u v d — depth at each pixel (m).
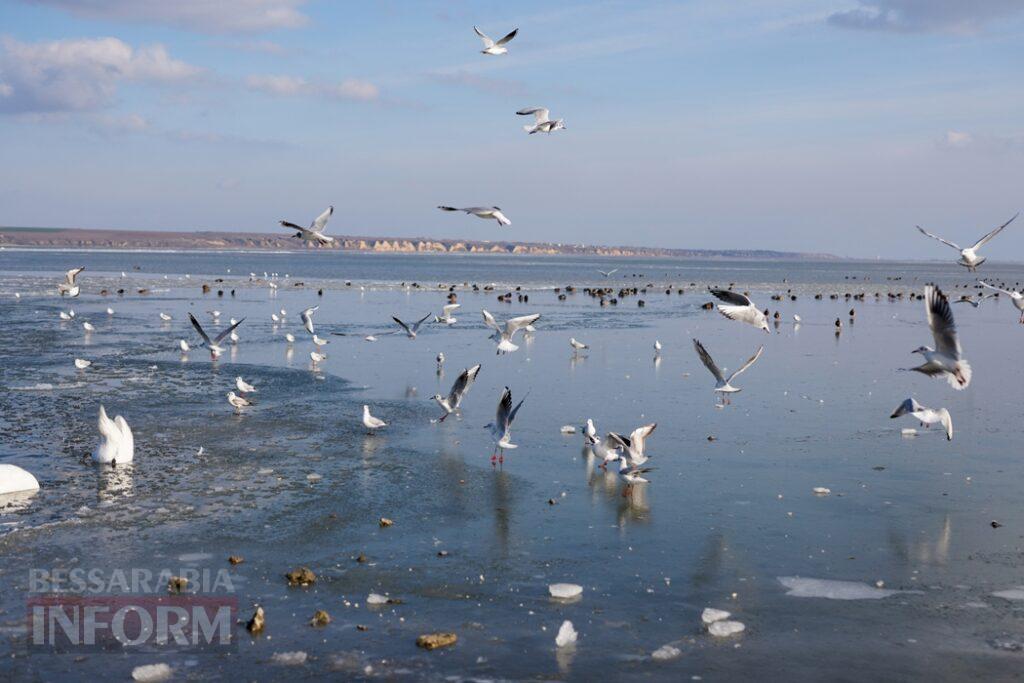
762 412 31.67
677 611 15.45
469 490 22.22
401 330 58.59
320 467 24.11
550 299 94.00
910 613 15.34
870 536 19.00
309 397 34.03
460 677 13.16
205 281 118.81
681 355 47.25
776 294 106.81
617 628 14.79
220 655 13.80
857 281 162.38
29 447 25.64
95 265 175.00
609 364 43.62
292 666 13.47
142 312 69.50
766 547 18.39
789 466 24.41
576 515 20.39
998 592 16.20
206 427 28.66
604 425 29.47
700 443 27.02
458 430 28.67
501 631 14.67
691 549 18.28
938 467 24.28
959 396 34.91
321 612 14.91
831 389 36.53
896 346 52.09
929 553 18.05
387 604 15.66
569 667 13.45
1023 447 26.45
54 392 34.12
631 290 108.69
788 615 15.27
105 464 24.05
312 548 18.20
